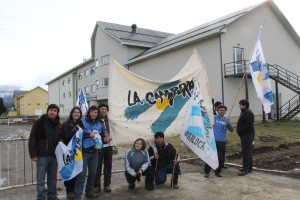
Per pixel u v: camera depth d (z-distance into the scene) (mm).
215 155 6598
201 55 21000
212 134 6715
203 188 6262
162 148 6547
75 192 5578
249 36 21172
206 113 6832
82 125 5637
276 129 15914
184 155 9727
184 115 7539
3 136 20344
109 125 6523
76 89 43562
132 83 6953
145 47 30359
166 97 7367
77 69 42781
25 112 75125
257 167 7945
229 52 19906
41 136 5316
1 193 6141
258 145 11109
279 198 5496
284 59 23859
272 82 22297
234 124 19422
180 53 22922
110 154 6180
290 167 7758
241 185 6402
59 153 5398
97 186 6055
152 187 6199
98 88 34719
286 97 23312
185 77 7715
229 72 19656
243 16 20750
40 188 5254
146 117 7055
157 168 6516
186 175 7367
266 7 22516
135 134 6871
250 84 20641
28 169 8664
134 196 5840
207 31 20203
